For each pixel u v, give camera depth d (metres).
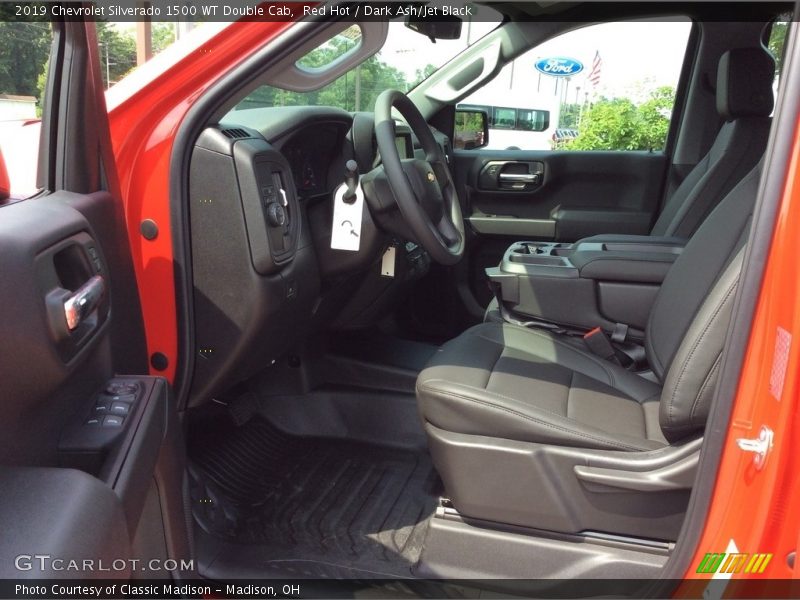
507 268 2.12
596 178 2.81
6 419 0.90
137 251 1.51
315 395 2.22
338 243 1.79
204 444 2.01
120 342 1.29
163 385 1.22
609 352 1.92
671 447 1.35
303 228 1.81
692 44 2.64
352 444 2.17
